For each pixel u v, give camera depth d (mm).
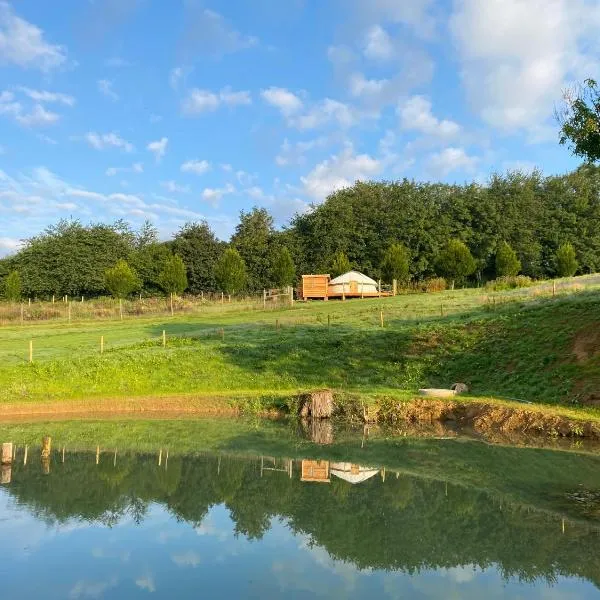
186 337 31266
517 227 67312
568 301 26406
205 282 68625
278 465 13938
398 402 20312
